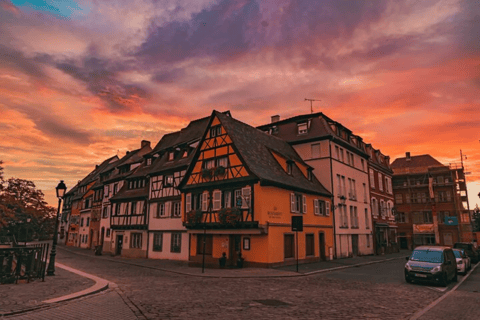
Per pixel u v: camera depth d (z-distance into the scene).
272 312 8.35
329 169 27.42
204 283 13.59
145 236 29.42
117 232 32.81
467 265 19.28
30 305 8.32
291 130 31.14
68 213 55.94
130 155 40.59
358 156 33.81
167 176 28.19
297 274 16.30
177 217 26.55
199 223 21.94
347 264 21.94
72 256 31.27
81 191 51.28
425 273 13.36
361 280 14.80
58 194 15.48
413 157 53.22
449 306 9.42
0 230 37.19
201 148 23.73
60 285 11.62
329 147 27.78
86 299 9.59
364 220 32.75
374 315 8.23
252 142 23.50
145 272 18.36
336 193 27.69
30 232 58.47
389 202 40.81
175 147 28.66
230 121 23.67
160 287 12.32
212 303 9.34
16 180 30.70
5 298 9.09
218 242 21.53
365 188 34.38
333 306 9.19
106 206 37.66
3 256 11.81
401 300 10.26
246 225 19.31
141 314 7.90
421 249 14.88
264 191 19.56
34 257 12.57
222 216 19.89
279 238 20.08
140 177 31.97
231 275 16.08
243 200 19.98
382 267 21.08
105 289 11.54
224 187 21.39
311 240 23.67
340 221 27.70
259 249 19.42
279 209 20.58
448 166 46.91
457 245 25.59
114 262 25.61
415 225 47.16
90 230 42.44
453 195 46.47
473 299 10.52
